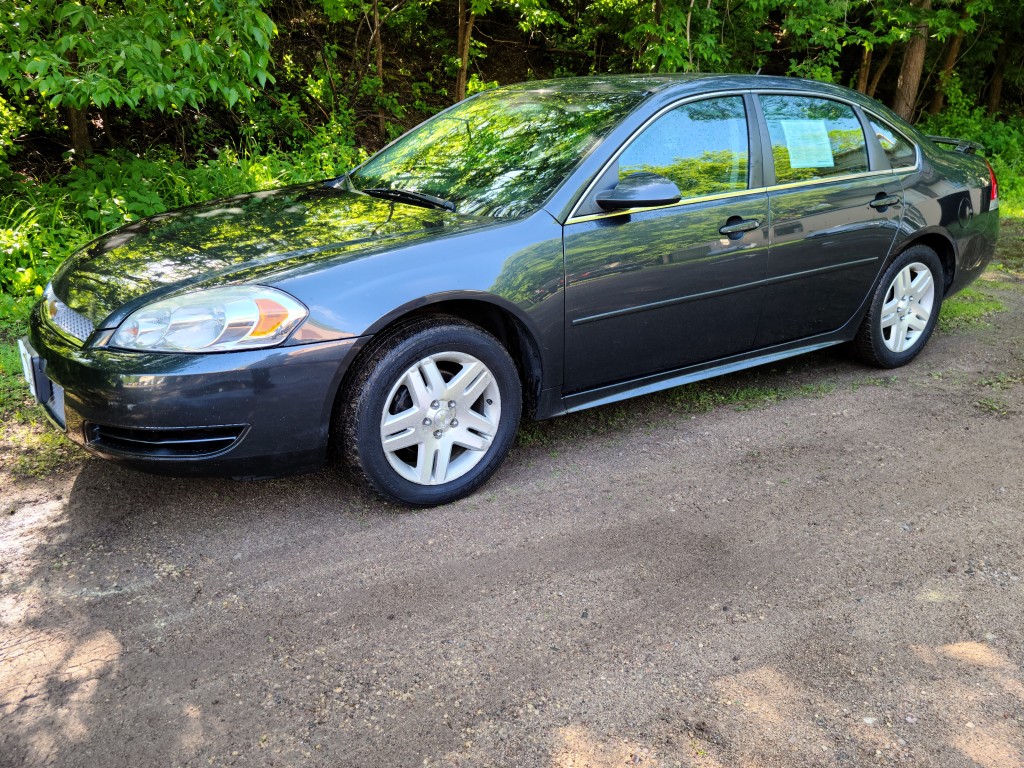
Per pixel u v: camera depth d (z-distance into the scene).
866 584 2.63
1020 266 6.96
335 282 2.70
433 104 10.80
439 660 2.25
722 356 3.82
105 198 5.86
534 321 3.05
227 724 2.01
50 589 2.52
